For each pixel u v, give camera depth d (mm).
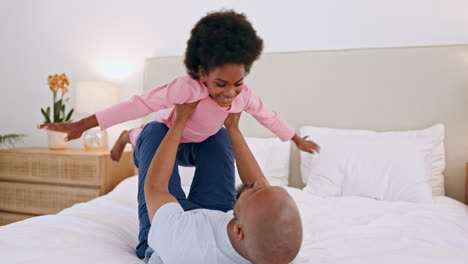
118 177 2637
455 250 1146
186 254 803
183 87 1054
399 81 2389
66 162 2484
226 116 1153
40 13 3152
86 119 1096
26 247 1001
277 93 2609
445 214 1597
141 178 1108
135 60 2947
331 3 2551
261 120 1320
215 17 960
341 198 1904
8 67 3221
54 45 3125
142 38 2928
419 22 2400
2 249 975
